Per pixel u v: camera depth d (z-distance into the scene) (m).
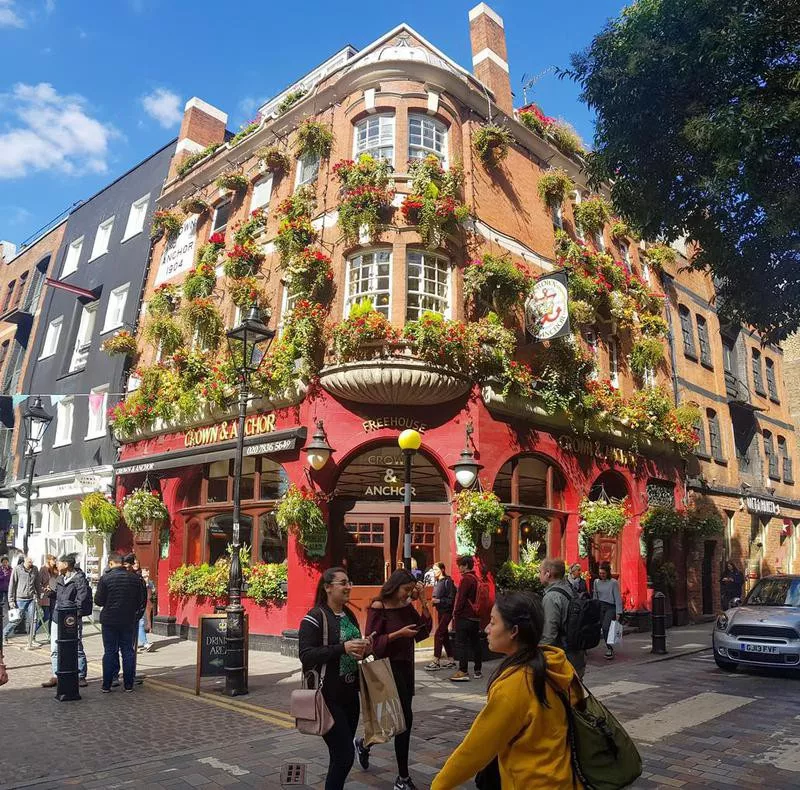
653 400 17.91
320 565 12.60
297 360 13.54
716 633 10.63
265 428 14.09
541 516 14.88
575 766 2.58
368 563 13.05
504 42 17.94
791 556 25.91
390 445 13.48
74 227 25.67
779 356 28.83
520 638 2.75
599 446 16.38
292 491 12.55
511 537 13.94
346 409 13.09
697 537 19.41
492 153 15.62
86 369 21.31
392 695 4.46
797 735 6.46
